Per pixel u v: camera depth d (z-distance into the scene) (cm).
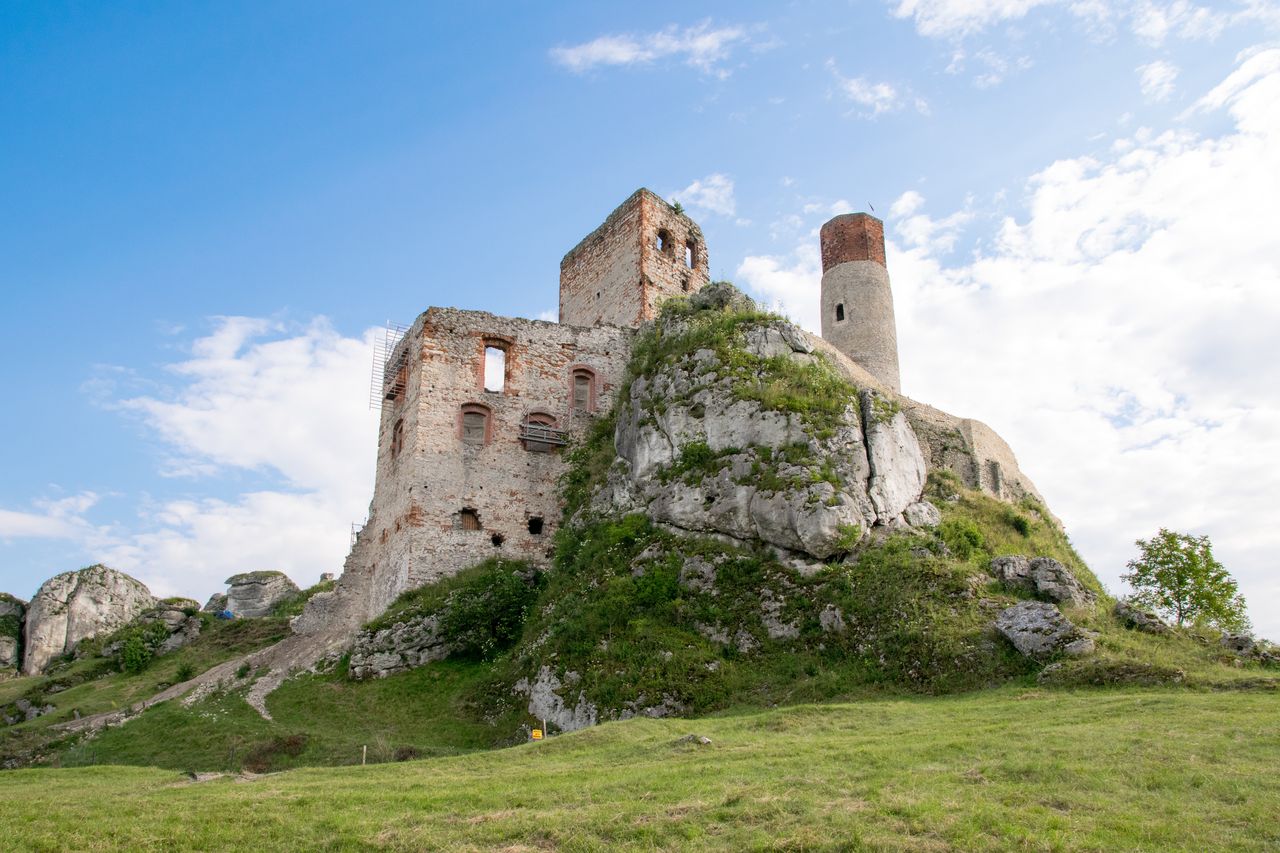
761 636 2612
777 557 2842
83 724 3009
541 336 4081
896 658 2369
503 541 3706
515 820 1343
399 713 2866
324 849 1280
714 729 1952
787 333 3472
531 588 3441
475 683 2952
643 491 3278
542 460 3891
